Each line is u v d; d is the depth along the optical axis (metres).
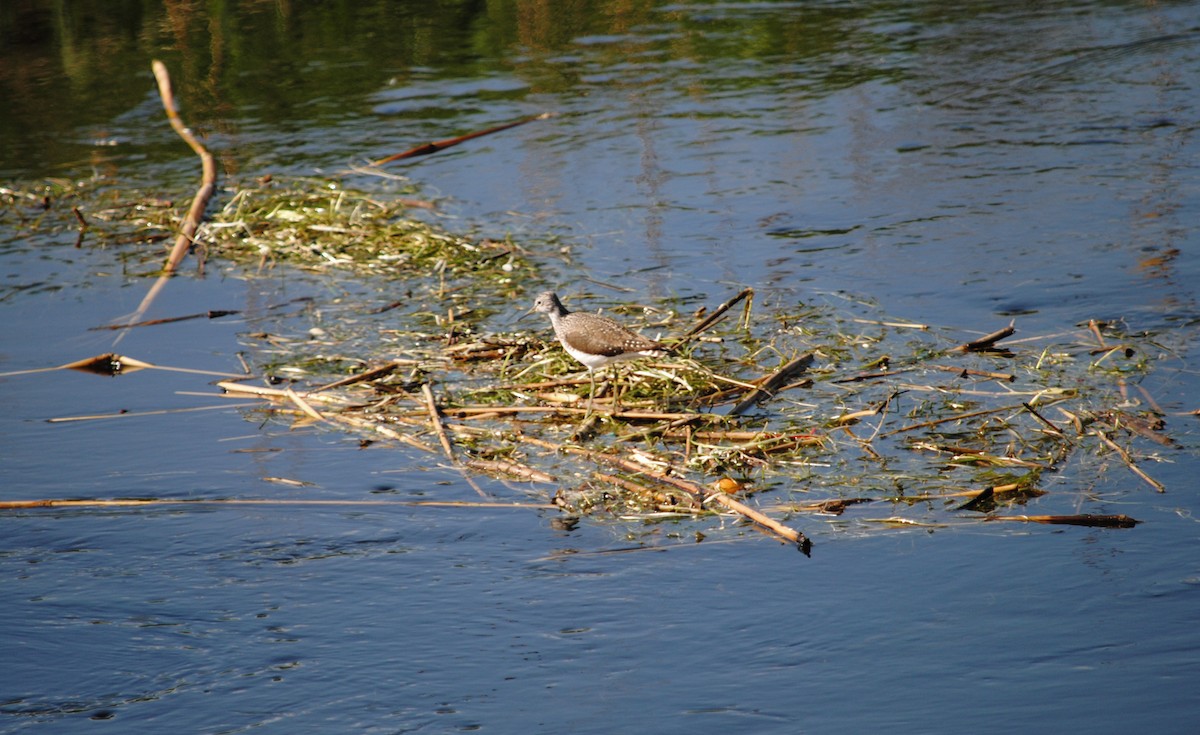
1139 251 17.70
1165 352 14.56
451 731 8.62
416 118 26.44
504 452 13.03
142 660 9.59
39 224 21.75
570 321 13.98
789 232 19.45
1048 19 31.77
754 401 13.91
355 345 16.08
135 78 29.64
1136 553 10.45
